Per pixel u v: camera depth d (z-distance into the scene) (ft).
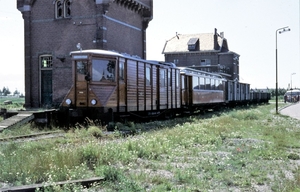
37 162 25.39
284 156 33.76
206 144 40.83
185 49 222.69
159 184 23.49
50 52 96.02
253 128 59.26
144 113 68.23
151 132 48.44
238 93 164.14
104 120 53.88
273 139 46.24
